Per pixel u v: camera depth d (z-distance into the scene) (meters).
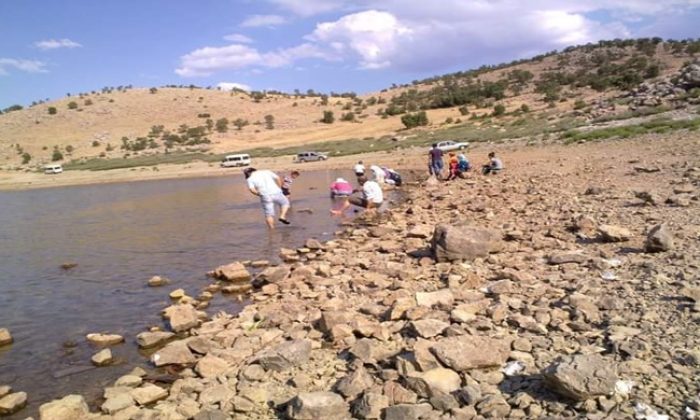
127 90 161.38
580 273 8.18
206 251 14.21
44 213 28.05
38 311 9.73
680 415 4.05
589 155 28.77
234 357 6.50
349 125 106.12
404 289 8.63
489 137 54.06
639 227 10.62
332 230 16.28
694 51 144.50
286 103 146.12
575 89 113.62
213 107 141.38
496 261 9.68
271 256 13.17
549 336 5.90
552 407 4.41
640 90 55.06
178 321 8.26
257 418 5.01
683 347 5.12
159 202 29.86
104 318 9.14
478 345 5.43
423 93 146.00
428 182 25.72
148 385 6.09
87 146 114.44
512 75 162.88
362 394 5.10
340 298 8.67
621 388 4.40
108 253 14.80
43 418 5.25
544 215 13.77
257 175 16.88
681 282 6.92
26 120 135.25
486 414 4.45
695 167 17.83
